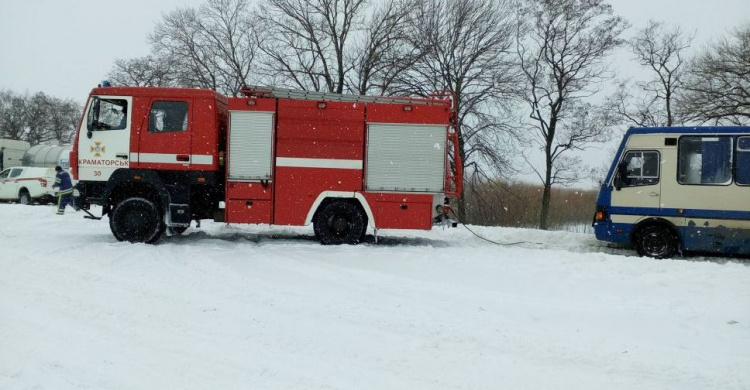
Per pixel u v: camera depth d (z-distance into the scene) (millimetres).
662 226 11359
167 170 10961
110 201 11141
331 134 11211
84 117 10945
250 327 5633
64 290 7008
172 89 10977
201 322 5789
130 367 4547
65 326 5582
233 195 11086
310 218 11164
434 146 11391
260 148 11109
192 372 4461
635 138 11555
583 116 26844
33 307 6223
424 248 10961
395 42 25734
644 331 5680
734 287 7680
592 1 25953
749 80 23250
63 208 18188
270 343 5188
